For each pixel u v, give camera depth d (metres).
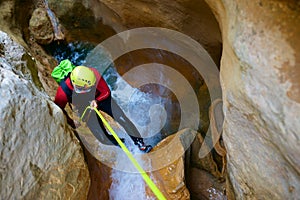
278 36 1.46
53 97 3.16
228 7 1.87
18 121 1.95
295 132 1.45
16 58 2.78
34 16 4.47
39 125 2.06
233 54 1.78
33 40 4.56
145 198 2.71
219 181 2.95
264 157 1.85
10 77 2.08
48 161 2.04
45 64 4.27
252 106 1.73
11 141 1.88
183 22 3.11
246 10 1.62
